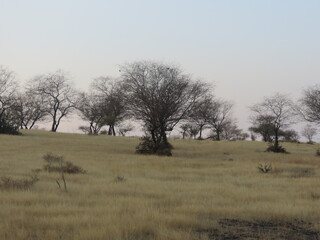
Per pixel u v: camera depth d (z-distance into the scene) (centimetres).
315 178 1714
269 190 1310
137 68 3416
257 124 6122
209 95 3538
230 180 1588
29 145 3244
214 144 4575
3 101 5100
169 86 3269
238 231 780
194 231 765
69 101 7125
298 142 5959
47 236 678
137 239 691
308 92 4288
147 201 1009
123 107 3400
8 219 779
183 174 1769
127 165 2092
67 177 1498
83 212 866
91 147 3441
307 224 850
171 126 3406
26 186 1195
